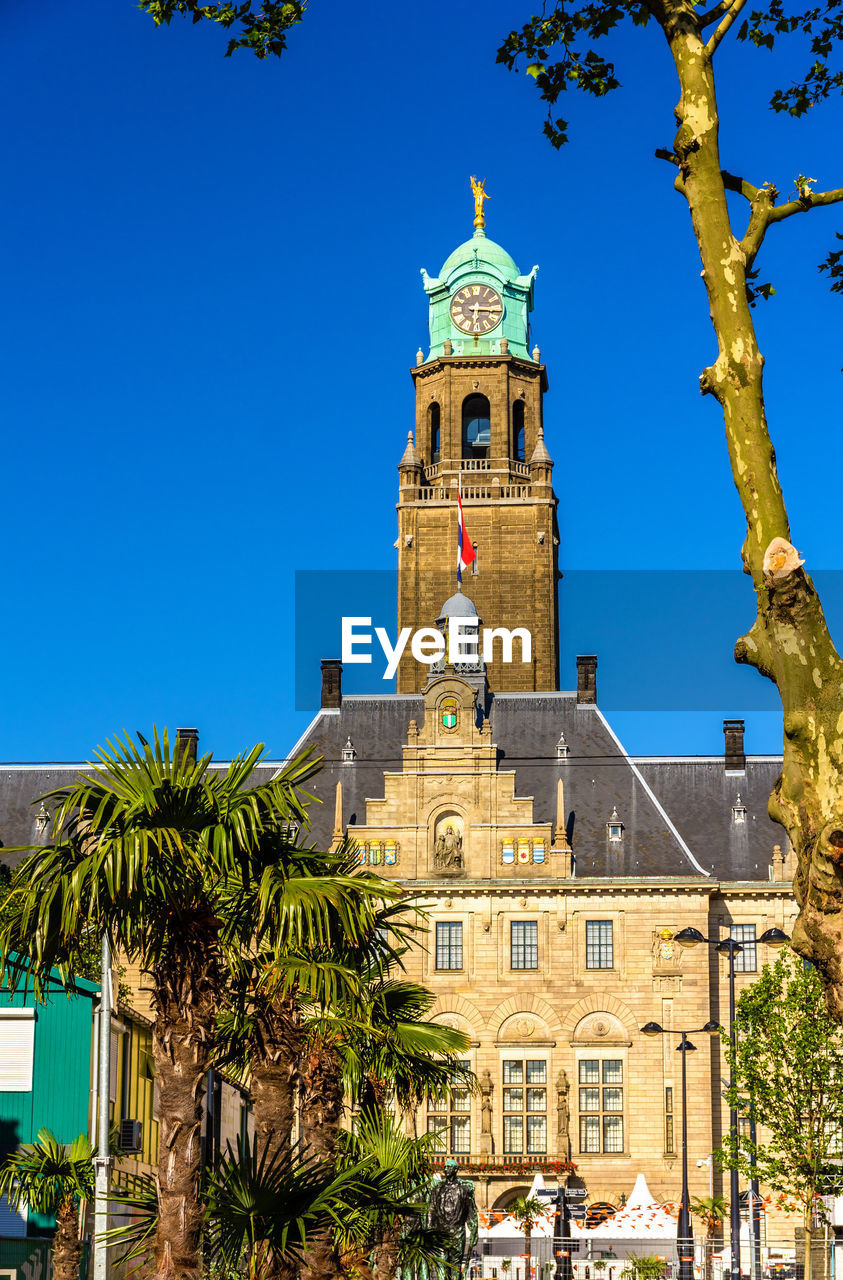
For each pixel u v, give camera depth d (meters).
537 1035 90.81
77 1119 44.38
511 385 127.38
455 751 94.06
